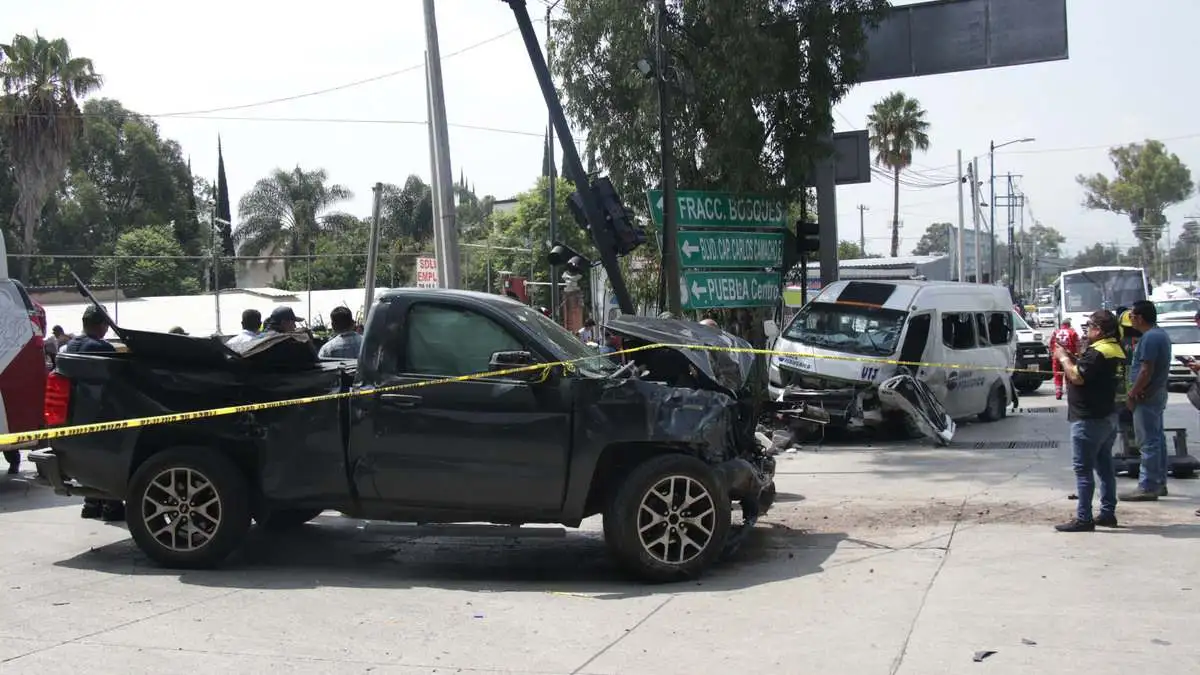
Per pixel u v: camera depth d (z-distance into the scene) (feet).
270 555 24.80
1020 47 62.59
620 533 21.20
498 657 16.16
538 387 21.65
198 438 22.71
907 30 64.80
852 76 60.90
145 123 190.90
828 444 47.47
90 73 130.93
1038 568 21.77
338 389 22.49
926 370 49.96
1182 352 71.92
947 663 15.51
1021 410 64.95
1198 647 16.06
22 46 126.62
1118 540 24.61
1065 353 26.30
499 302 23.07
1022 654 15.85
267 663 15.80
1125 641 16.44
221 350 22.72
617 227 41.52
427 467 21.71
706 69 57.62
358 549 25.62
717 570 22.70
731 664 15.71
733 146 57.31
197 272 175.42
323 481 22.17
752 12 56.59
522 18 39.01
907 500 31.68
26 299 35.27
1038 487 33.73
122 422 22.41
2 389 33.71
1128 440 34.91
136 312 113.19
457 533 23.02
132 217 183.42
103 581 21.53
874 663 15.60
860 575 21.71
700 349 24.16
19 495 34.12
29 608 19.15
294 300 123.75
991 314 56.90
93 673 15.29
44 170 127.65
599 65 61.00
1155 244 325.01
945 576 21.30
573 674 15.31
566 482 21.52
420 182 191.52
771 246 62.28
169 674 15.26
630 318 26.53
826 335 50.62
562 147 40.98
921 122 179.73
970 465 39.60
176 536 22.52
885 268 119.34
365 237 180.55
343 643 16.88
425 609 19.19
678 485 21.61
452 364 22.25
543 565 23.77
